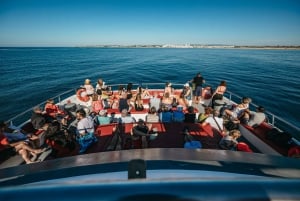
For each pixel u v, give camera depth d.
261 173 1.30
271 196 0.61
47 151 4.96
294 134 12.09
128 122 6.47
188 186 0.63
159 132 5.81
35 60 67.44
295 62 59.06
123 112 6.46
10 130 5.70
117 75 34.72
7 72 38.75
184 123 6.36
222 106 8.16
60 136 4.82
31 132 6.20
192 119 6.50
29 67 47.16
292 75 34.06
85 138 5.10
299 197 0.61
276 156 1.42
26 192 0.58
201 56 85.62
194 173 1.37
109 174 1.37
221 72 37.47
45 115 6.84
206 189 0.62
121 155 1.54
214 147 5.14
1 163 4.53
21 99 20.42
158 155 1.52
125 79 30.94
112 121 7.30
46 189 0.60
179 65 49.78
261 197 0.61
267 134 5.43
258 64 52.50
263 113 6.26
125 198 0.59
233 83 27.11
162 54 102.12
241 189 0.62
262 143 5.37
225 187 0.63
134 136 5.01
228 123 6.18
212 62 57.94
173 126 6.16
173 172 1.38
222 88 8.46
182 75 34.00
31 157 4.77
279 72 37.75
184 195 0.60
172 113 6.84
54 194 0.58
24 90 24.27
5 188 0.60
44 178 1.33
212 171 1.36
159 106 8.18
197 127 6.12
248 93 21.64
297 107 16.83
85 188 0.61
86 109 7.90
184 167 1.41
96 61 63.62
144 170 0.96
